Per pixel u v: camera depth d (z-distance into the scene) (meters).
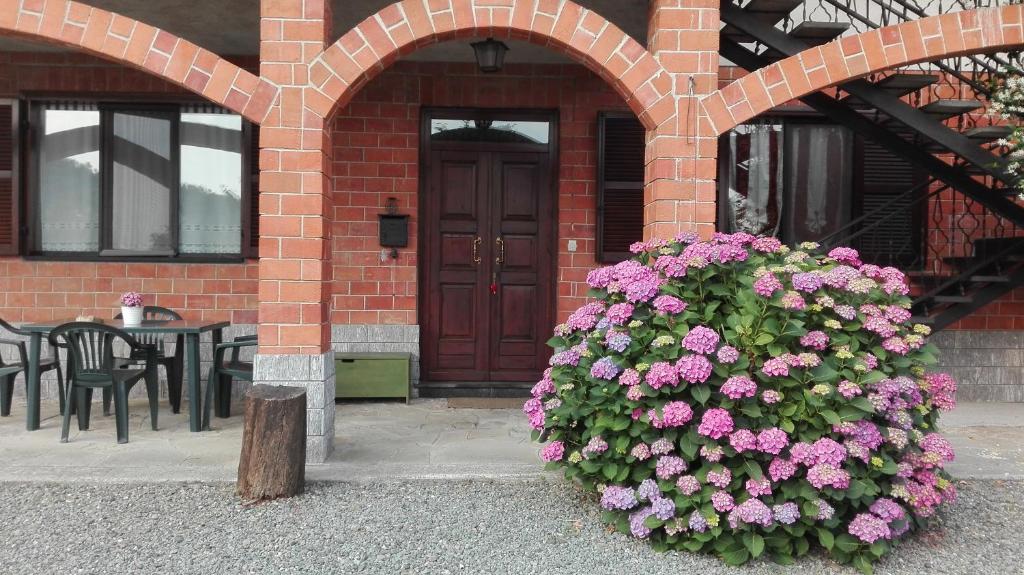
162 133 6.45
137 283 6.34
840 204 6.49
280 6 4.23
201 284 6.38
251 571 2.96
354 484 4.01
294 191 4.25
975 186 5.62
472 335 6.62
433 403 6.22
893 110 5.01
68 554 3.09
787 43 4.96
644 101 4.43
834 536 3.10
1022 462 4.50
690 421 3.17
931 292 5.60
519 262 6.61
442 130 6.57
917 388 3.21
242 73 4.22
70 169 6.43
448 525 3.45
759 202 6.47
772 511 3.01
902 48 4.36
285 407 3.72
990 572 3.08
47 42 4.21
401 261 6.47
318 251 4.27
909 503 3.15
